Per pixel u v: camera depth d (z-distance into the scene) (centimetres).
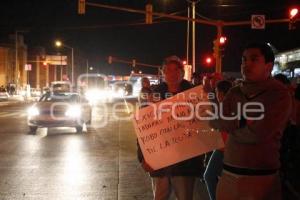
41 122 1909
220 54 2855
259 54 379
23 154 1354
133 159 1263
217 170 637
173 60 559
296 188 716
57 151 1414
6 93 5691
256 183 375
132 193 878
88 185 947
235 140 382
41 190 904
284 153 692
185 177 543
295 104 678
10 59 7481
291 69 3488
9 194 872
